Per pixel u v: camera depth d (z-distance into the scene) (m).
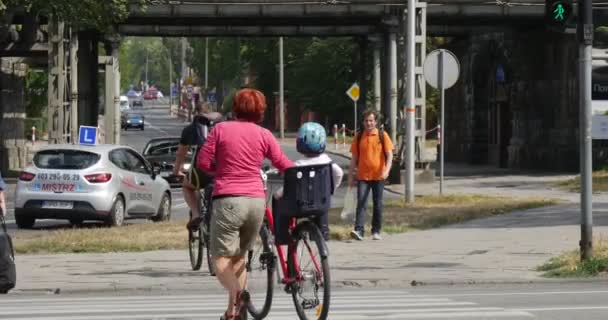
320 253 23.22
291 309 27.72
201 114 32.47
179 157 32.75
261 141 23.58
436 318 25.19
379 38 119.44
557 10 35.88
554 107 108.56
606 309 26.69
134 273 36.50
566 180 89.81
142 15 102.31
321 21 113.25
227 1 101.50
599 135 36.12
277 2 100.81
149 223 55.41
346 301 28.94
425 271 36.28
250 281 27.62
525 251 41.59
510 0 101.25
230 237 23.42
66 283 34.00
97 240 45.69
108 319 25.75
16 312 27.19
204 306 28.47
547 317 25.30
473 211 59.12
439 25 121.00
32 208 56.38
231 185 23.34
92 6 87.88
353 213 55.78
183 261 39.97
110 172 57.09
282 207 24.27
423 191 82.81
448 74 64.50
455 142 137.12
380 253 41.88
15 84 119.75
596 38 92.94
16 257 42.16
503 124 123.19
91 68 115.81
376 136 46.66
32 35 104.88
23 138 121.88
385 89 106.88
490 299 29.23
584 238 35.91
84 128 68.06
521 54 114.44
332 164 24.67
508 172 109.94
